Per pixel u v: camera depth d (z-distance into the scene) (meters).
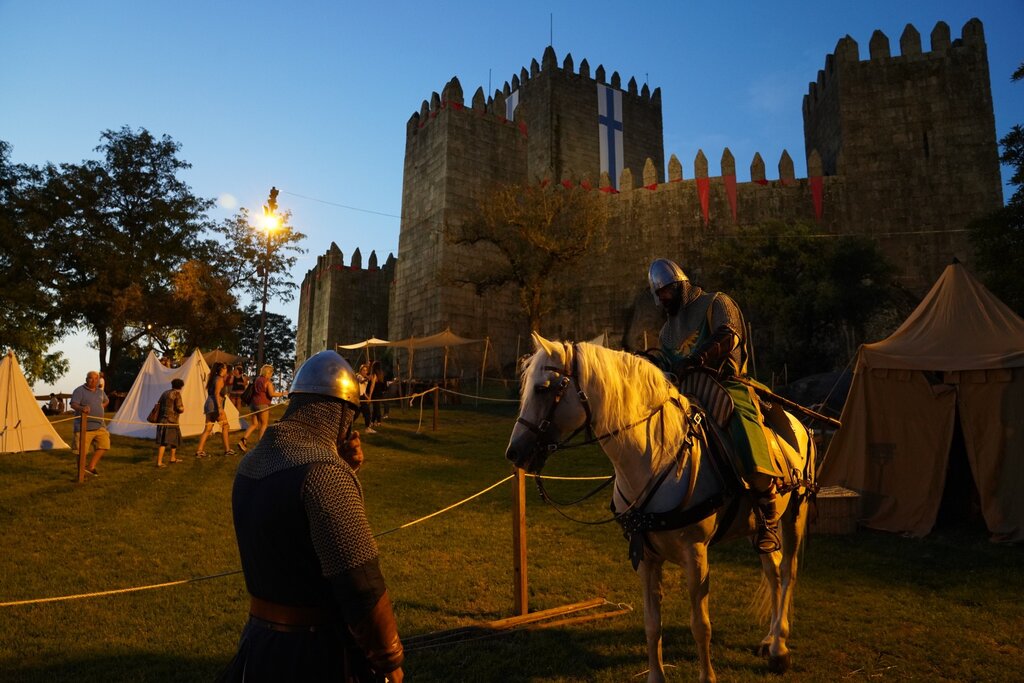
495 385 38.56
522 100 66.31
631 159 66.19
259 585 2.32
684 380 4.73
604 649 5.33
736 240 35.19
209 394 16.28
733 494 4.37
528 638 5.58
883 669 4.96
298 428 2.47
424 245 45.03
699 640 4.01
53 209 34.81
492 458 16.88
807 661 5.12
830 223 41.88
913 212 41.34
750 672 4.90
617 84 67.06
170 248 37.91
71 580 7.23
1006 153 22.12
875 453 10.58
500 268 33.94
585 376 4.13
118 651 5.39
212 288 37.06
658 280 4.98
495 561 8.09
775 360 32.22
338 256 62.59
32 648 5.44
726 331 4.58
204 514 10.52
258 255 38.81
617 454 4.21
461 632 5.62
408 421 24.52
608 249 44.53
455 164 43.94
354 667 2.32
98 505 10.91
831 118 47.78
